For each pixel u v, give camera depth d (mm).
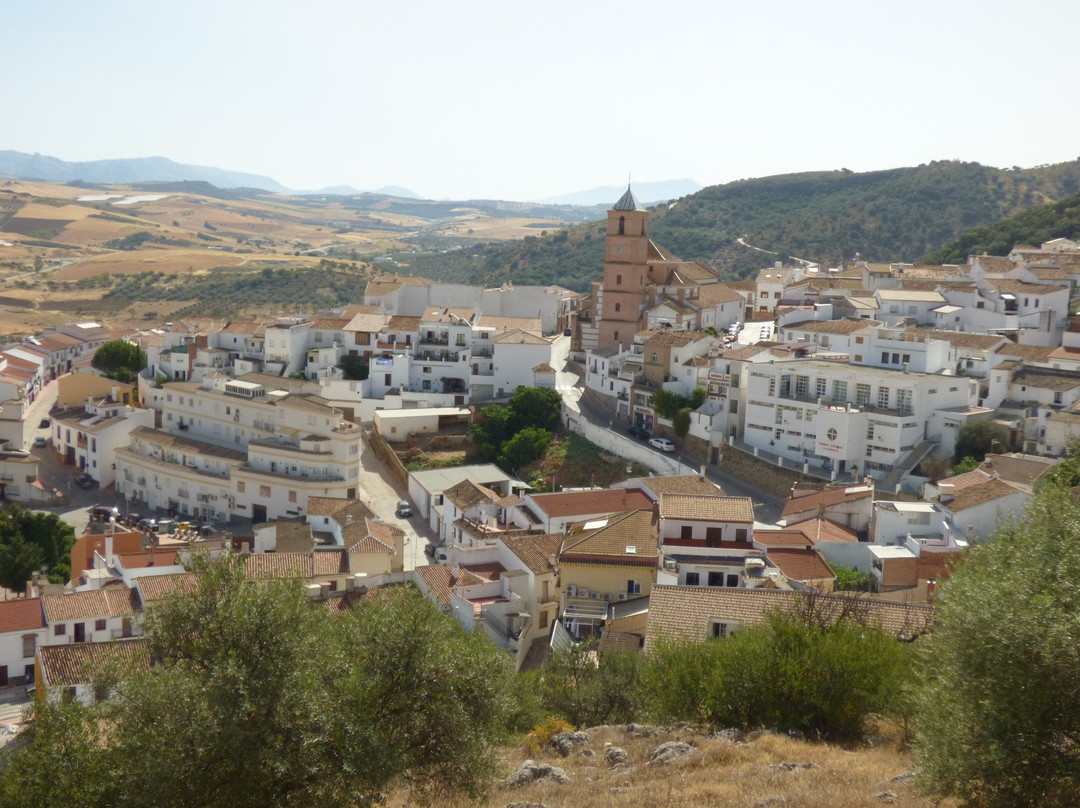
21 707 82062
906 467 112688
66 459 162000
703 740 48000
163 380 175375
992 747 34500
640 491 107125
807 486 110500
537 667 81125
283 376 167750
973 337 133125
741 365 131125
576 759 49406
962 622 37156
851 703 48625
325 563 97000
